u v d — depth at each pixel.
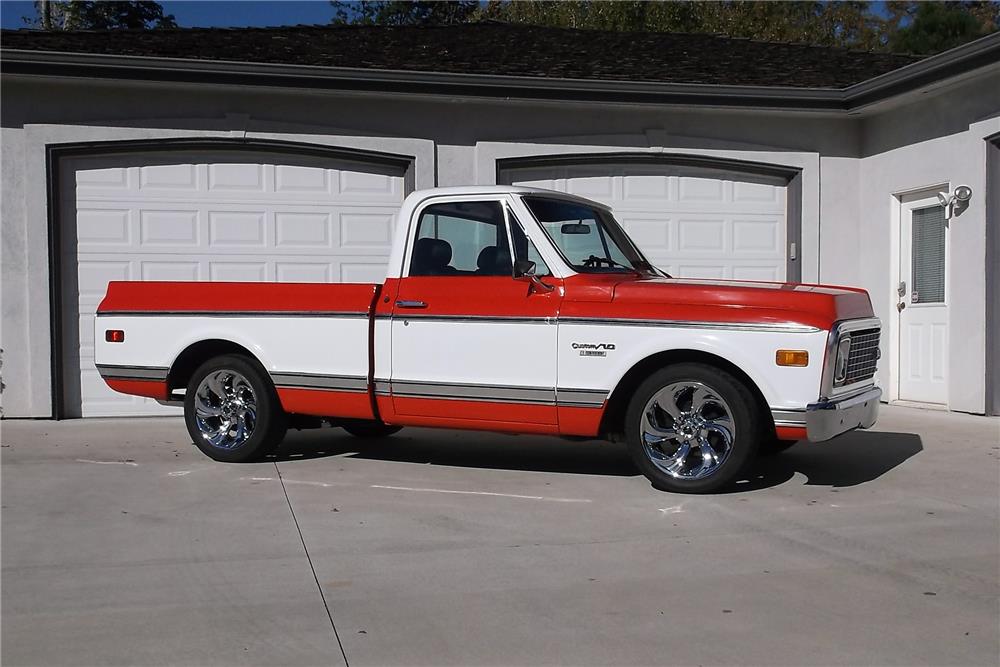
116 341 7.88
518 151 11.13
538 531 5.59
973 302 10.20
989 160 9.98
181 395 7.97
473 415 6.87
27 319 10.23
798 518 5.83
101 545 5.36
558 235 7.01
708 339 6.24
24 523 5.84
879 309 11.70
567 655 3.79
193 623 4.16
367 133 10.83
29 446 8.60
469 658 3.77
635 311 6.42
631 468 7.50
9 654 3.84
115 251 10.50
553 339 6.61
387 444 8.67
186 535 5.55
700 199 11.68
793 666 3.67
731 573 4.79
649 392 6.41
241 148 10.67
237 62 10.08
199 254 10.66
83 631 4.08
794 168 11.77
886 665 3.68
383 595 4.50
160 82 10.09
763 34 28.92
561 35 13.97
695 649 3.84
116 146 10.38
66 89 10.24
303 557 5.11
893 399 11.54
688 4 28.00
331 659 3.77
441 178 11.05
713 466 6.36
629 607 4.32
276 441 7.70
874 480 6.91
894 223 11.45
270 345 7.42
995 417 10.04
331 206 10.91
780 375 6.09
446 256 7.07
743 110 11.38
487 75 10.59
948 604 4.34
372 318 7.12
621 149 11.35
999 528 5.61
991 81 9.90
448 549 5.23
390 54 11.81
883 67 12.93
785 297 6.23
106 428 9.73
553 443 8.73
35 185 10.17
